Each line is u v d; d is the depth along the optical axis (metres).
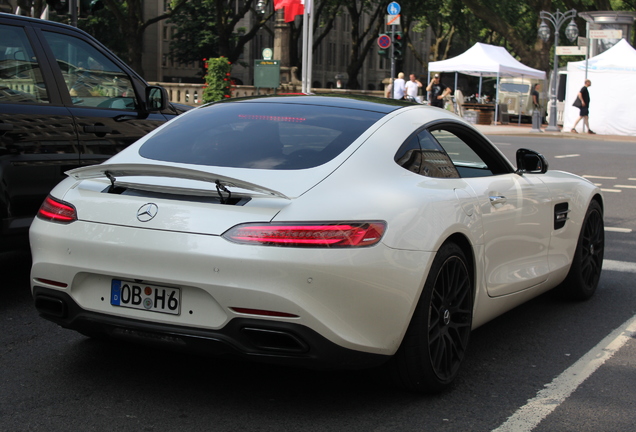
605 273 6.53
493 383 3.83
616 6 50.62
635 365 4.19
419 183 3.59
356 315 3.10
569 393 3.72
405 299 3.23
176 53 57.25
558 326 4.94
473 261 3.84
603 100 28.75
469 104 35.97
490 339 4.62
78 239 3.29
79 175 3.50
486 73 36.91
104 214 3.28
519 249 4.44
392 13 22.59
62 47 5.48
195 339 3.10
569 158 18.20
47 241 3.39
